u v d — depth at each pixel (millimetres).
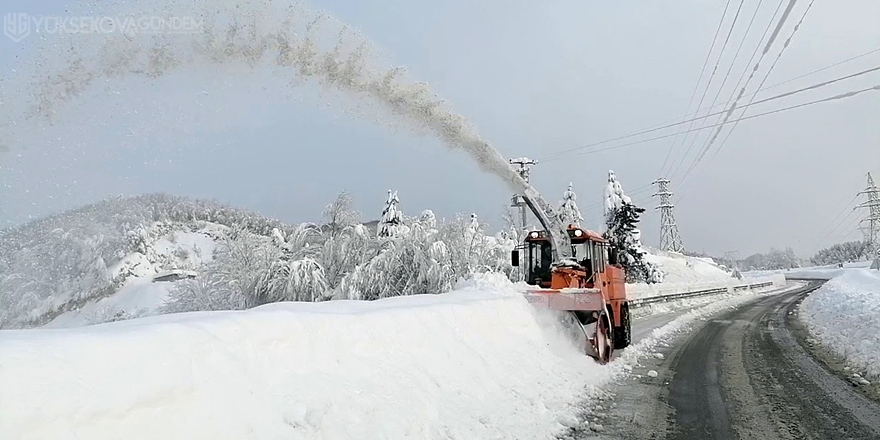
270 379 3885
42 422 2486
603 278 11375
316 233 24688
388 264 22547
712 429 5746
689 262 56156
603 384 8016
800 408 6578
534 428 5496
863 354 9633
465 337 6852
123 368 2955
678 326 16906
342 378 4465
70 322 15734
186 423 3096
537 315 9094
